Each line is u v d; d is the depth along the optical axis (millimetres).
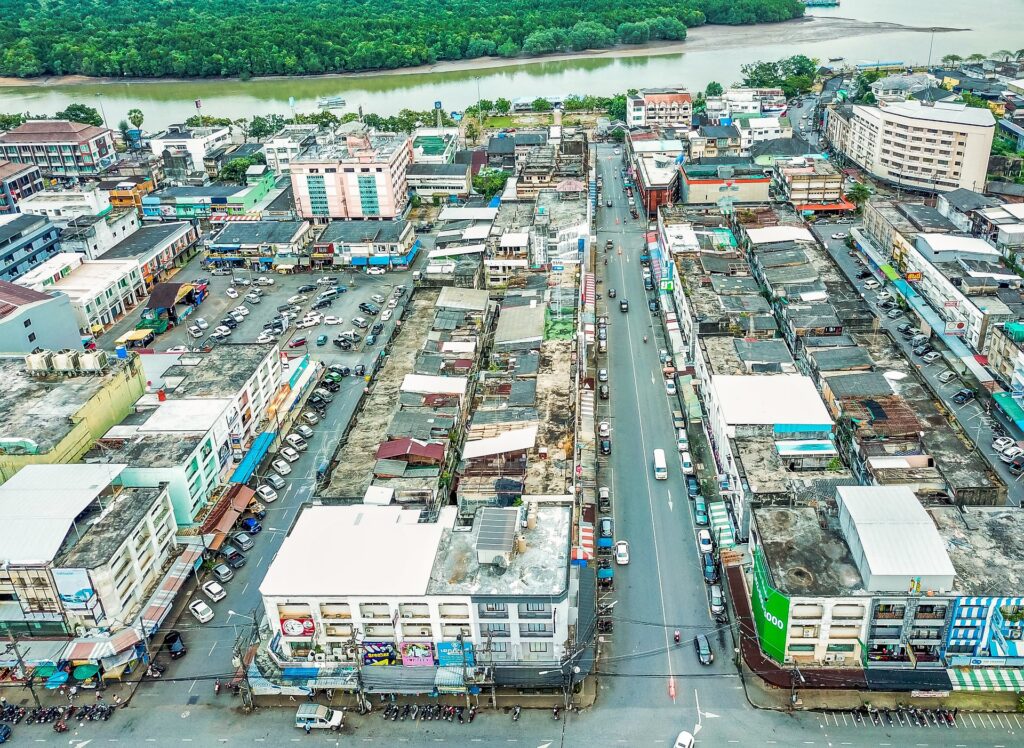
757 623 127625
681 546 150250
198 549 147875
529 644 123188
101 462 150000
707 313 197875
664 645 131125
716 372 174750
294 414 192500
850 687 120562
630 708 121312
